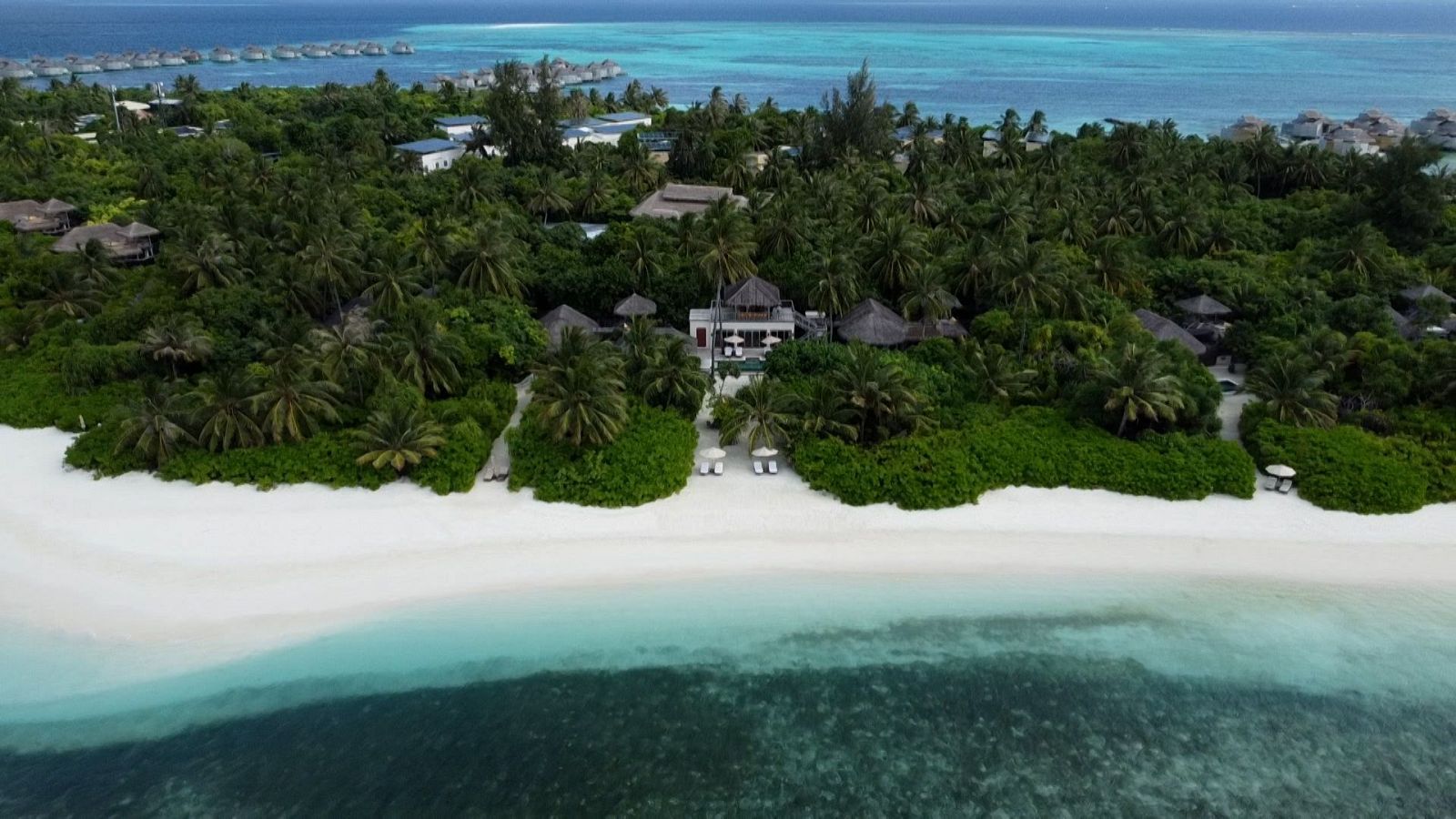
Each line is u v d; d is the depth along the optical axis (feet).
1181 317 219.41
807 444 159.02
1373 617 127.75
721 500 151.02
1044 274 199.11
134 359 186.50
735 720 112.37
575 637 122.72
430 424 155.02
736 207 266.57
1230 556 138.82
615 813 100.89
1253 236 264.72
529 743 108.78
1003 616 127.65
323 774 104.42
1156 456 155.02
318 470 152.56
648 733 110.32
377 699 113.39
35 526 141.38
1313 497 149.89
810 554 138.72
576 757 107.24
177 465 153.28
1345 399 176.55
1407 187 265.34
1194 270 225.97
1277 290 213.05
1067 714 113.60
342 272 209.56
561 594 129.90
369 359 172.35
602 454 153.17
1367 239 232.73
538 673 117.39
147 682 114.42
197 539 138.92
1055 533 143.43
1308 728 111.86
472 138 386.11
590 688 115.75
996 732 111.34
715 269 214.69
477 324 195.52
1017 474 154.81
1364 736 110.83
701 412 179.83
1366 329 197.88
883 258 219.82
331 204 254.27
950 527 144.87
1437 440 159.74
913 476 150.41
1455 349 172.24
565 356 161.89
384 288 197.77
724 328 211.00
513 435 160.15
